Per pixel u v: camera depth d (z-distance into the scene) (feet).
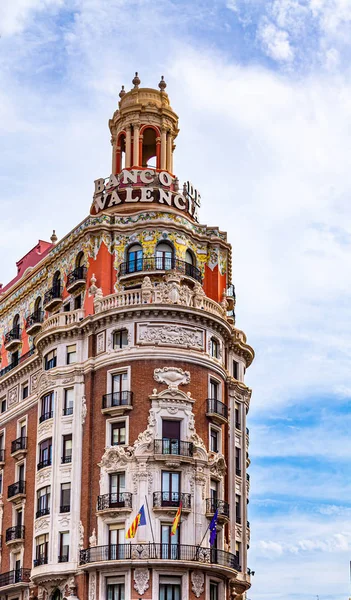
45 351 270.26
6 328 311.06
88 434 250.78
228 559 244.63
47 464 256.73
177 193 281.13
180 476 241.35
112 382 251.19
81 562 238.89
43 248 318.45
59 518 248.11
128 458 240.53
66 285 278.67
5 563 271.08
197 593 232.73
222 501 248.11
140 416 244.22
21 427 284.00
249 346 283.38
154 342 249.96
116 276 267.59
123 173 281.33
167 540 235.40
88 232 271.28
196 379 251.19
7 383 297.53
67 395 260.42
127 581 229.86
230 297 279.49
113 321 254.88
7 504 278.87
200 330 255.50
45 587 248.52
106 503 239.50
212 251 278.26
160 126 292.61
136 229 270.26
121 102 299.38
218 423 254.47
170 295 254.27
